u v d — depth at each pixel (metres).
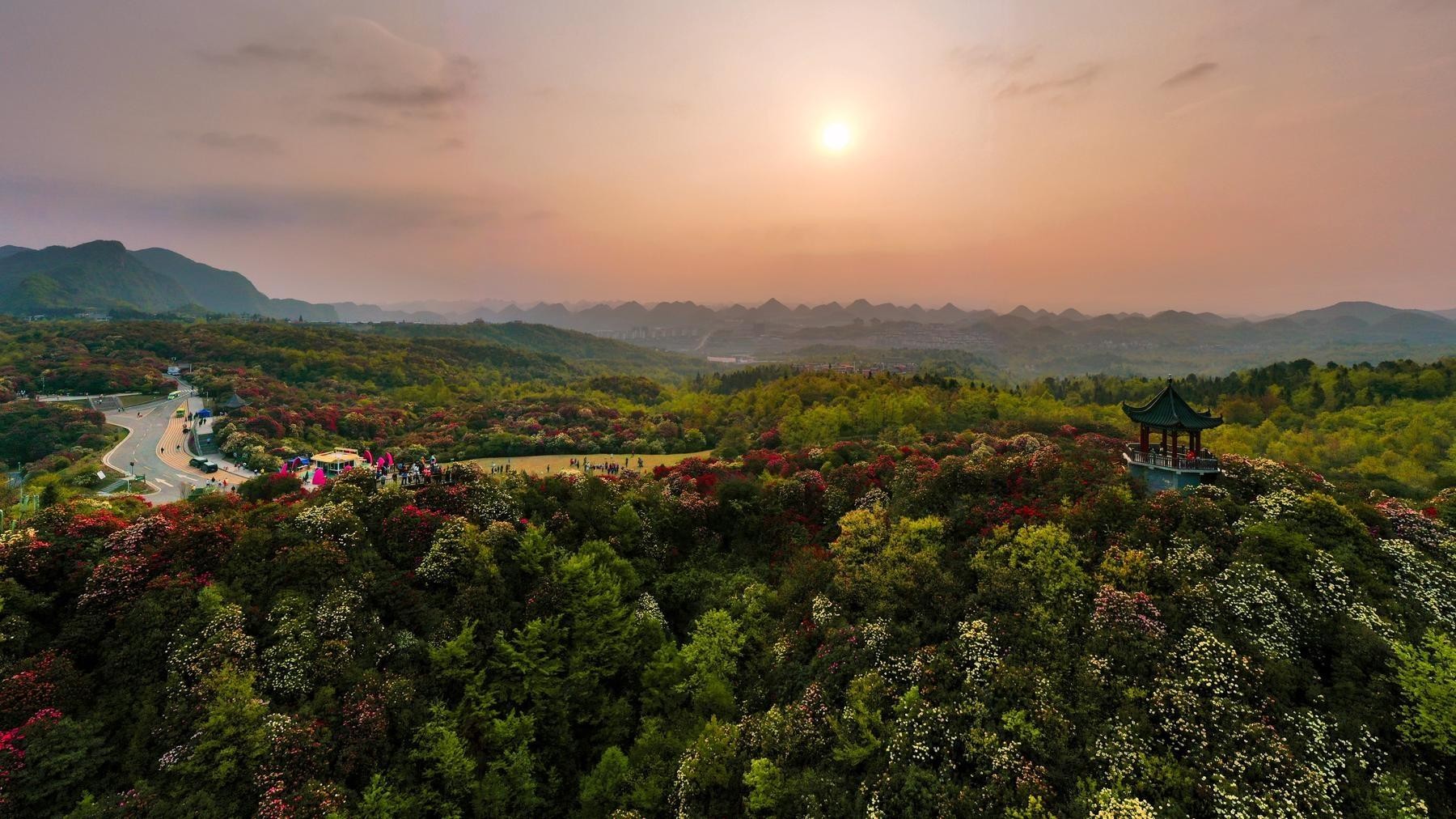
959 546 37.00
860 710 27.59
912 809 23.50
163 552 31.58
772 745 28.09
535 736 31.39
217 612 28.81
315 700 27.28
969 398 97.81
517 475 50.31
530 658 32.44
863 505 46.91
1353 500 36.75
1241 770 21.36
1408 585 28.56
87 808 21.88
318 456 69.56
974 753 24.38
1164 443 40.34
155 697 26.27
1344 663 24.62
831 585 37.19
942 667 28.36
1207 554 30.02
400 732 27.89
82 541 31.95
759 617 38.03
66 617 28.98
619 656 35.00
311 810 23.31
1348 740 22.14
